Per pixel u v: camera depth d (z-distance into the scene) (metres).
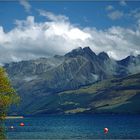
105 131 188.50
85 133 183.50
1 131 77.00
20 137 156.62
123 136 158.00
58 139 146.62
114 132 185.75
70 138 152.12
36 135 169.75
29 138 151.12
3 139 80.00
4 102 71.88
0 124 76.69
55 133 185.62
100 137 154.75
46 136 163.50
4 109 74.50
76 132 193.12
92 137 155.75
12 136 162.88
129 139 142.50
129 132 184.00
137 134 169.25
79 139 146.25
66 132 194.50
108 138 149.12
